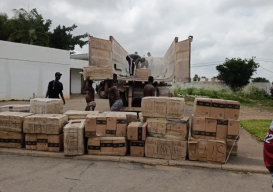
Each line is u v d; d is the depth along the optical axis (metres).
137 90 9.16
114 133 5.01
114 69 10.28
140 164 4.73
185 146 4.85
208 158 4.79
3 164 4.52
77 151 4.91
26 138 5.18
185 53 8.36
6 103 16.28
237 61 34.28
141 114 5.55
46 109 5.67
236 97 25.38
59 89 7.82
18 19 25.59
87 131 4.95
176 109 4.85
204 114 4.89
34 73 19.25
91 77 7.12
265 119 11.58
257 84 33.59
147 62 12.89
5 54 17.66
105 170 4.36
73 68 27.23
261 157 5.29
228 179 4.13
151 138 4.95
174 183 3.90
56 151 5.12
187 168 4.59
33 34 25.70
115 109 6.96
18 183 3.72
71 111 6.09
